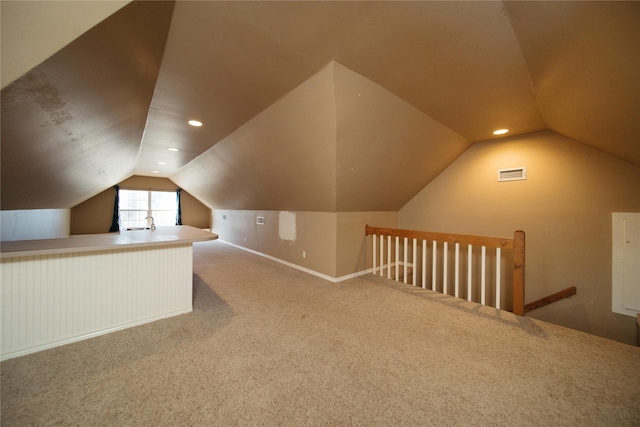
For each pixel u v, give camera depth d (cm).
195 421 125
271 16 141
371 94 220
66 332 194
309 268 410
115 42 121
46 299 187
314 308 265
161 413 130
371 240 413
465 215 388
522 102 238
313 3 131
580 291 288
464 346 192
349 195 344
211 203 771
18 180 218
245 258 520
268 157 347
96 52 119
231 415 129
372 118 247
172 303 246
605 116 189
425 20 144
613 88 151
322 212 384
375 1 130
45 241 216
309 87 214
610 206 270
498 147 352
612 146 239
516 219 337
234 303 279
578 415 129
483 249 264
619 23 105
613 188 268
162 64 185
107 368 165
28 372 160
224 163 446
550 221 309
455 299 288
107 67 136
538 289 319
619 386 148
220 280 367
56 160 223
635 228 256
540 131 315
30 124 144
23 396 140
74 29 101
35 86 116
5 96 112
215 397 141
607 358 175
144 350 186
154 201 795
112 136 250
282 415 129
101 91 156
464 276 395
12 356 175
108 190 712
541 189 315
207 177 567
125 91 178
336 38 160
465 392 145
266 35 157
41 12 93
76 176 318
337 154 268
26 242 210
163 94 230
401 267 466
